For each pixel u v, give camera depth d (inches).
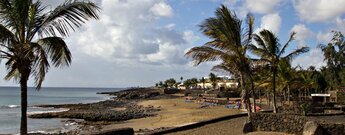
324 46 1947.6
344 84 1414.9
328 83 1994.3
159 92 4741.6
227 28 682.8
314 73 2065.7
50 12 367.6
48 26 377.1
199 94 3464.6
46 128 1350.9
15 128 1439.5
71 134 1108.5
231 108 1722.4
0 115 2027.6
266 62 873.5
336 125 503.8
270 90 1465.3
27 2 359.3
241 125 786.8
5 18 354.9
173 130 690.2
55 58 361.7
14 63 354.3
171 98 3735.2
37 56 352.5
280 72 1142.3
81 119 1732.3
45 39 352.8
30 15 367.9
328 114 971.3
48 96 5570.9
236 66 730.8
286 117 592.1
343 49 1910.7
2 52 353.7
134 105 2800.2
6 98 4416.8
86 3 361.4
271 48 850.1
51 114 1854.1
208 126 779.4
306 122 543.5
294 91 2009.1
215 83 4067.4
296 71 1424.7
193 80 5536.4
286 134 569.0
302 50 863.1
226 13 682.8
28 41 366.3
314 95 1621.6
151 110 2142.0
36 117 1802.4
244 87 752.3
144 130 989.8
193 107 2143.2
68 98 4891.7
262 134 577.6
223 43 694.5
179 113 1713.8
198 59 702.5
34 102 3666.3
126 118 1681.8
